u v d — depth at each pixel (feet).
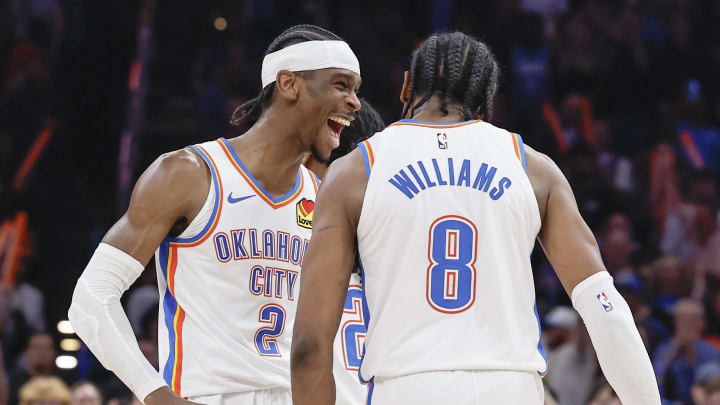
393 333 26.89
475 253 27.07
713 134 121.29
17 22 128.47
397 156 27.89
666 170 112.16
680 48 131.13
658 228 107.04
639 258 100.32
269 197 35.99
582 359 70.08
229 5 134.72
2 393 74.18
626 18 131.13
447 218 27.17
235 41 131.44
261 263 35.45
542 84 123.65
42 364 74.23
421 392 26.25
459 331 26.68
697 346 75.56
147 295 86.07
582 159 107.86
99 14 130.21
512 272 27.37
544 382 70.90
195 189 34.83
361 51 128.36
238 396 34.45
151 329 74.95
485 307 26.89
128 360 32.68
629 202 107.65
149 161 120.16
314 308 27.07
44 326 95.14
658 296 87.71
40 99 120.16
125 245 33.91
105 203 119.55
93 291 33.40
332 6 138.10
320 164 41.55
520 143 28.76
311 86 35.76
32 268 102.83
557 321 74.33
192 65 132.98
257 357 34.65
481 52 29.60
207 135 121.80
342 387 37.91
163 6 135.13
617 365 26.45
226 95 124.26
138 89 118.83
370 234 27.40
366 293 27.66
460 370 26.40
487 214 27.30
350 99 36.04
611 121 123.54
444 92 29.17
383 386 26.94
